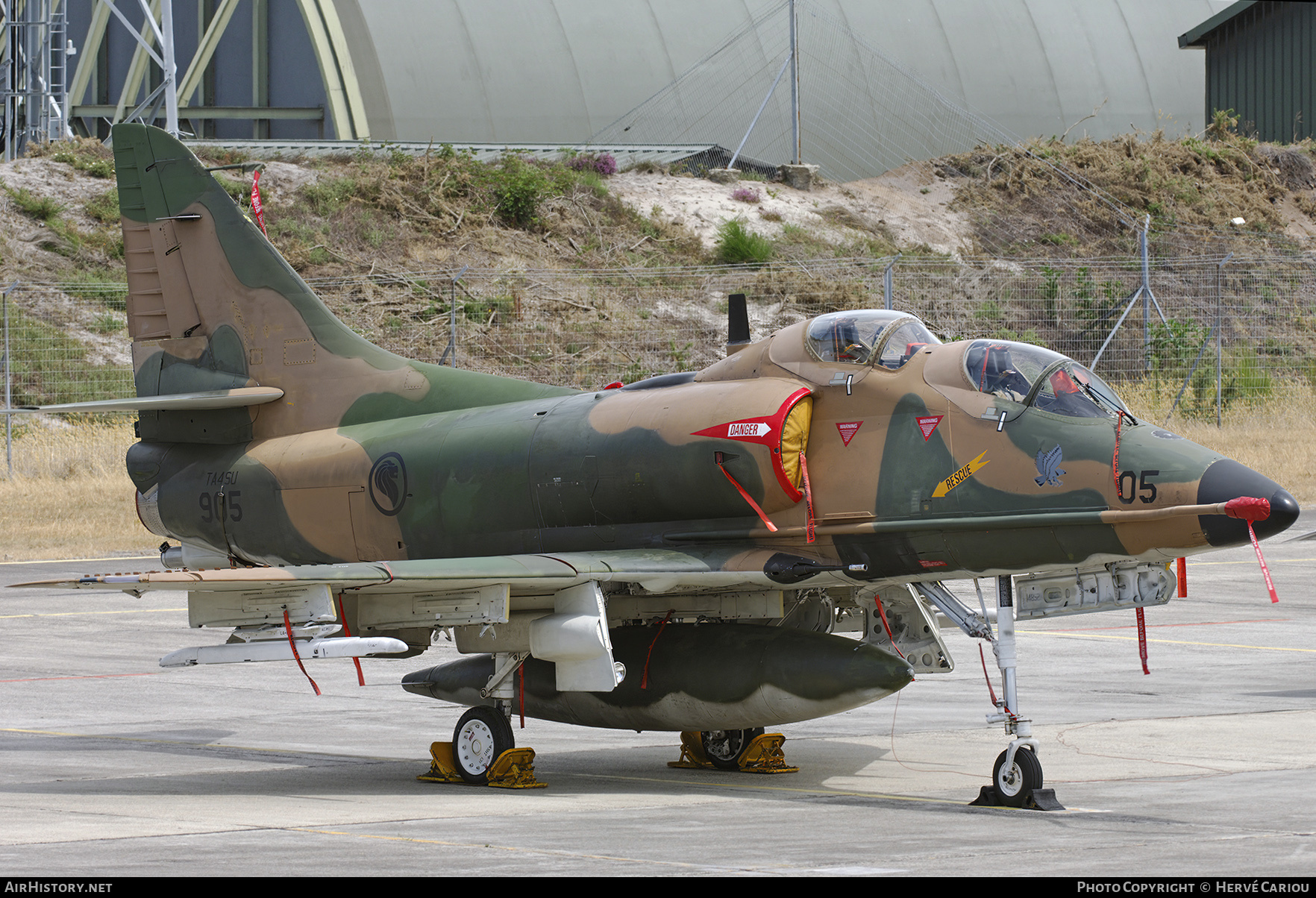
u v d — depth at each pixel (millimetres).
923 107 179625
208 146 158875
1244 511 32406
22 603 78000
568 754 43688
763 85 174625
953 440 36938
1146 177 176500
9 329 119438
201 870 25547
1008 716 34250
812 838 29062
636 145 167625
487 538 43188
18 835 29438
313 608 35188
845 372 38938
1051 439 35750
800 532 38375
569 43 170375
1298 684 51594
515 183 156875
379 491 45219
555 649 36812
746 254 151000
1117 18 195750
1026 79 185375
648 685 39375
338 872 25406
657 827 30469
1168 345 130125
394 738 45625
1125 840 28562
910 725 46688
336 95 162250
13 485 107312
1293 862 25922
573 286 141750
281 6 176750
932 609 41844
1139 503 34219
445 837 29234
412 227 151000
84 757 41906
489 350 130875
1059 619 69938
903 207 167375
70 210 150875
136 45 187500
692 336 134250
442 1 167875
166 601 79562
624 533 40938
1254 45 190875
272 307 49500
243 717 49562
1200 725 44312
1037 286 146375
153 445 51594
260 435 49438
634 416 40906
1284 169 186000
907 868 25703
